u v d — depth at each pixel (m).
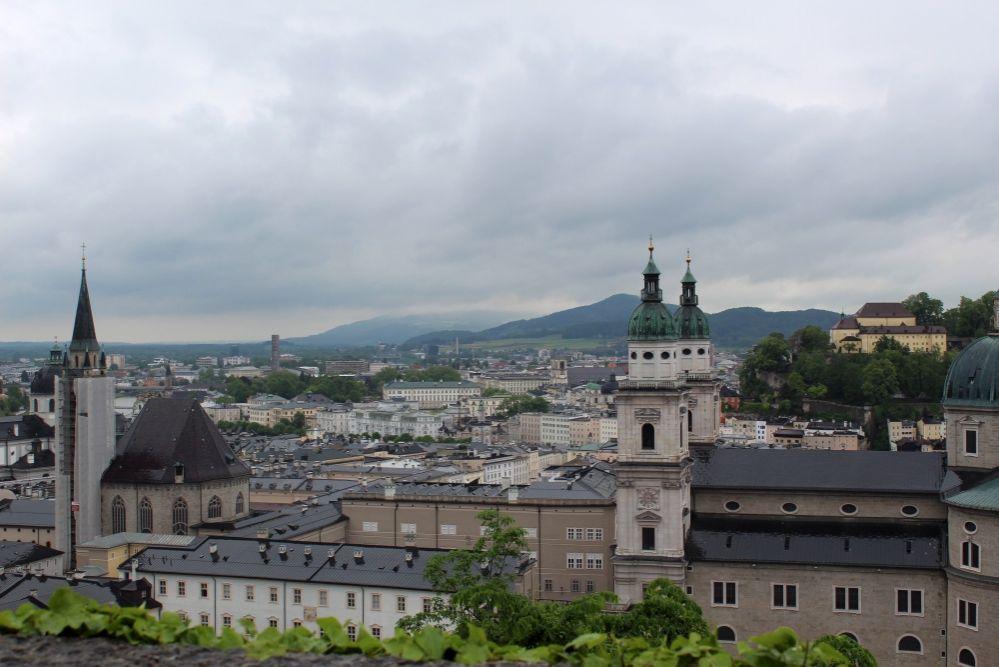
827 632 150.88
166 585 178.12
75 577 178.88
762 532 159.12
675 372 158.00
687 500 163.88
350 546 177.62
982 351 158.00
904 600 148.12
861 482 160.50
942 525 155.25
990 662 138.50
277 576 171.12
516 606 99.62
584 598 108.81
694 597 156.62
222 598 174.50
